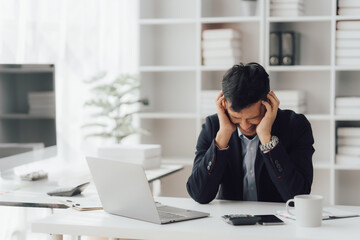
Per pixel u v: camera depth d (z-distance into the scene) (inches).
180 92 175.5
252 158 97.2
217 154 91.6
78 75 161.0
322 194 166.7
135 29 173.5
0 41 138.9
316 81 165.5
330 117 153.9
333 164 153.3
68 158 159.0
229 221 78.0
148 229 75.3
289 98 154.3
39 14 150.2
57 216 83.4
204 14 165.8
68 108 158.4
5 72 119.8
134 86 157.5
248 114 87.2
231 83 85.2
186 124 175.6
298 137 95.6
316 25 163.8
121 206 82.6
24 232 142.9
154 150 137.9
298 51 161.3
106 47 167.5
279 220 78.4
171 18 174.6
